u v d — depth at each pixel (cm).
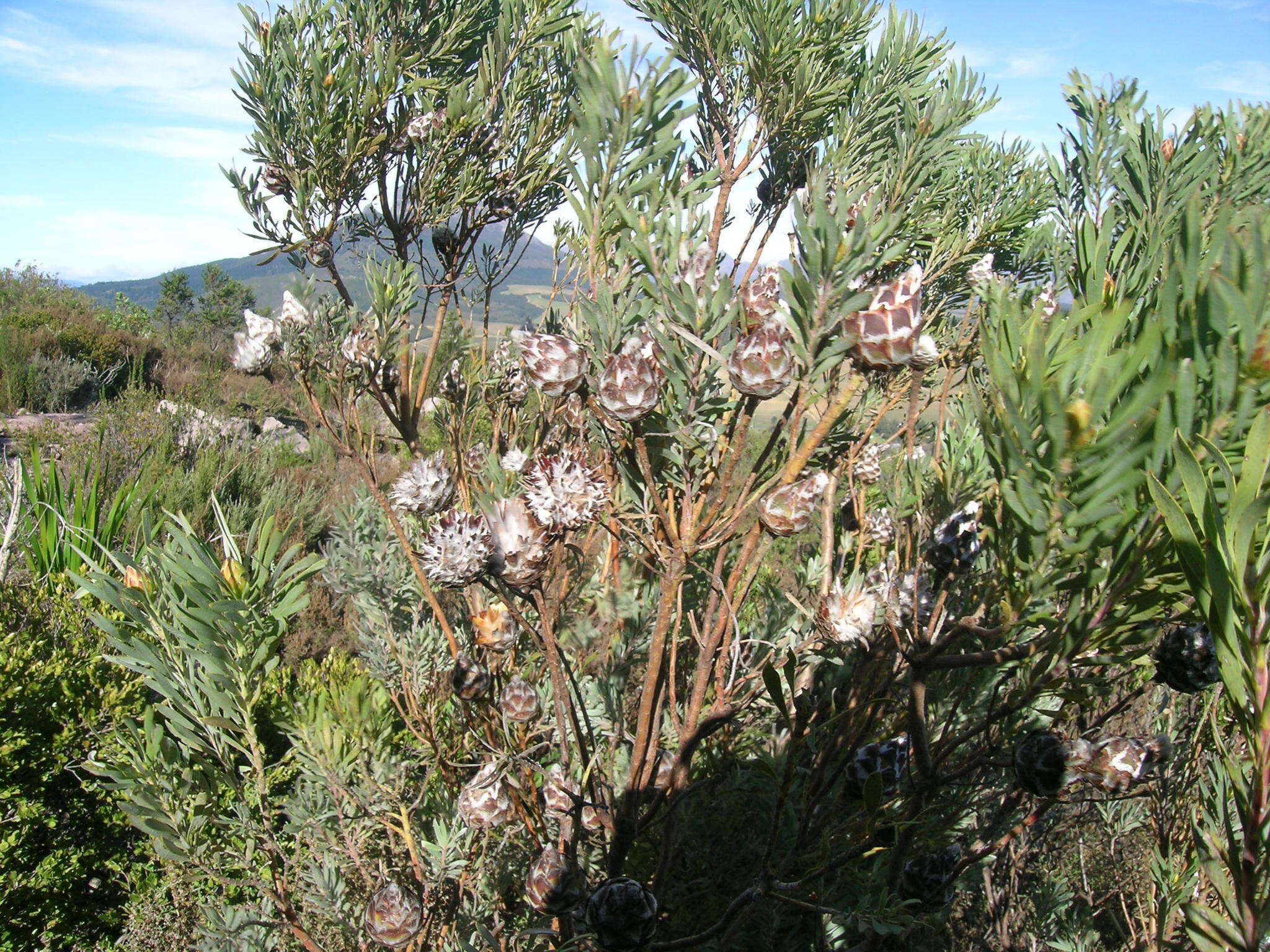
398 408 232
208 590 122
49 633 450
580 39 267
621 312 106
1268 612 57
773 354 89
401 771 181
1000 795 161
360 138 290
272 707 297
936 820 139
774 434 98
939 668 113
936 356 162
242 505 742
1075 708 149
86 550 589
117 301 2702
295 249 288
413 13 317
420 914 149
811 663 184
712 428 106
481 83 306
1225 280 64
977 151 264
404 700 239
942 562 122
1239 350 65
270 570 130
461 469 224
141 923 288
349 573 255
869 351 84
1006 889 261
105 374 1567
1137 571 81
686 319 97
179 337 2105
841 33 203
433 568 108
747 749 196
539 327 202
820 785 138
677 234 99
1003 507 97
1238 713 60
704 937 114
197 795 132
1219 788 100
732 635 132
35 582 517
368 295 221
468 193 293
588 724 145
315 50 279
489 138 309
